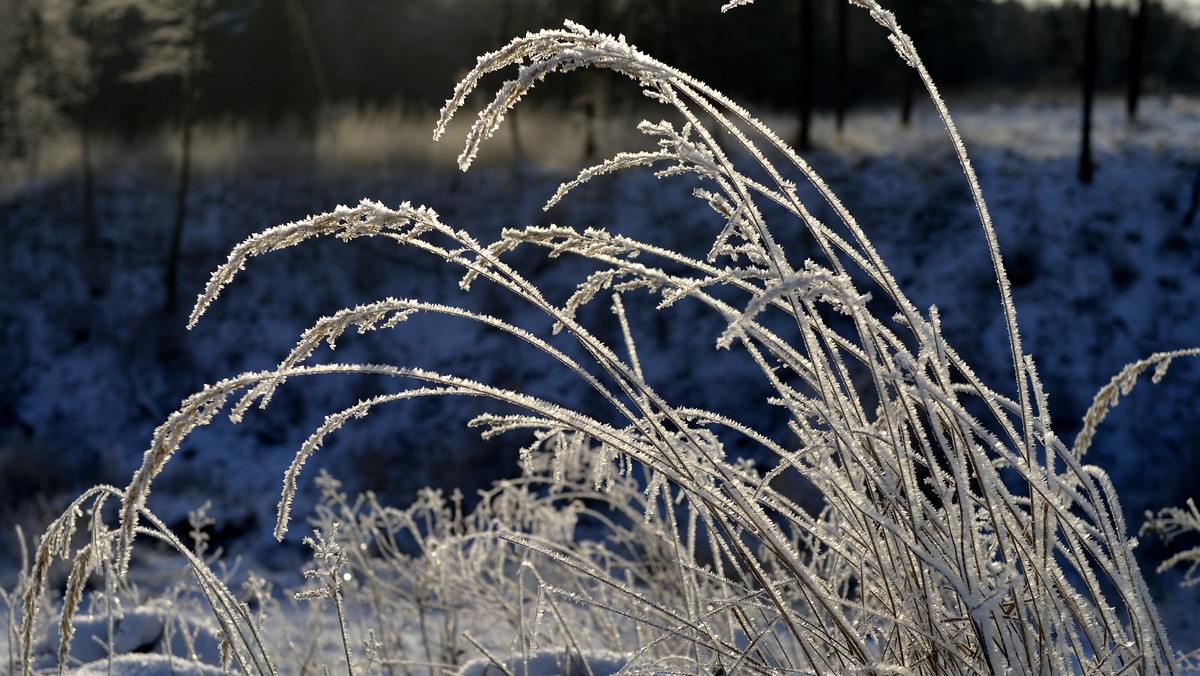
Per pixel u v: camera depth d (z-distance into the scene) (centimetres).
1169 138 2025
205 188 1969
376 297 1678
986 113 2648
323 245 1786
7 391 1517
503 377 1495
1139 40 2267
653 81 142
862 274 1616
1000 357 1465
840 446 143
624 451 147
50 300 1677
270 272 1744
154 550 867
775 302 151
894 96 3309
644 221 1762
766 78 3189
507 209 1823
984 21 3781
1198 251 1603
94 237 1802
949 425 140
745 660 158
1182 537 948
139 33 2041
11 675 209
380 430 1405
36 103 2127
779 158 1991
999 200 1777
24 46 2119
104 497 163
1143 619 130
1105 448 1287
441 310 145
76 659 270
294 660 276
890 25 146
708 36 2728
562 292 1650
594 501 840
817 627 155
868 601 176
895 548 152
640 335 1542
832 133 2277
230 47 2995
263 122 2477
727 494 142
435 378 144
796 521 153
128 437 1457
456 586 296
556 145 2089
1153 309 1504
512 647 247
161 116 2800
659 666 174
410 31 3206
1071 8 3703
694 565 186
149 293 1714
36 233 1822
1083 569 142
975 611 120
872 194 1841
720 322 1527
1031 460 139
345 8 3203
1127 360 1433
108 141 2183
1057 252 1627
